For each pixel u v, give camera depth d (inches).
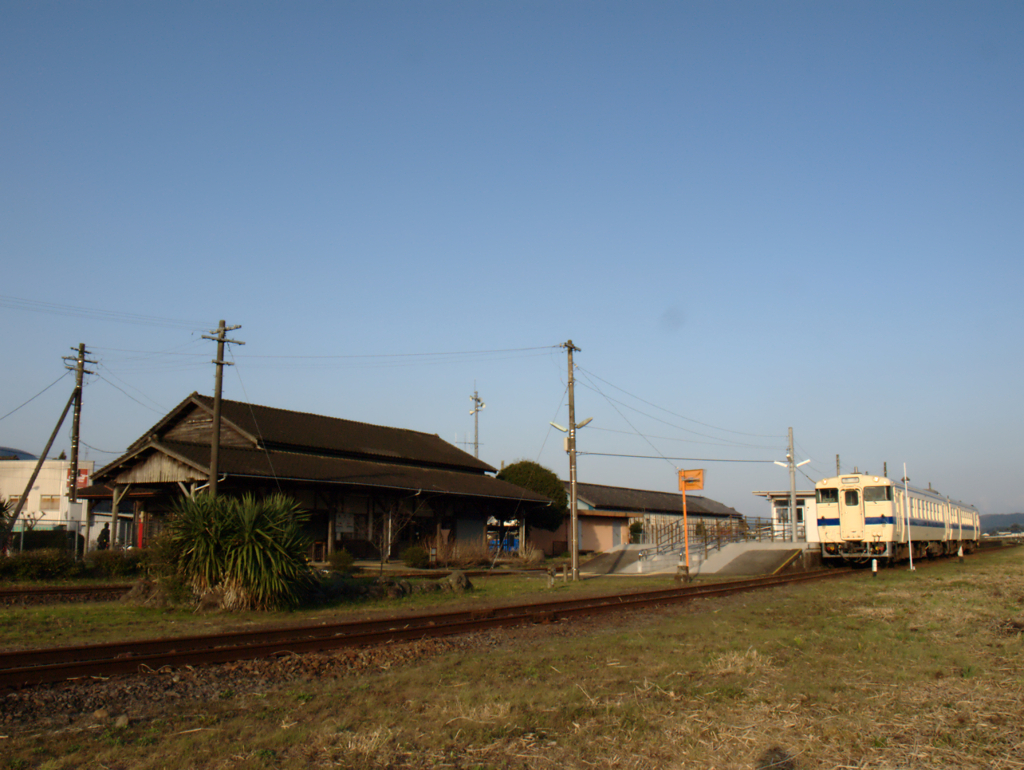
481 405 2568.9
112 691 339.9
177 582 692.1
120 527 1711.4
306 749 262.1
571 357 1190.9
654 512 2407.7
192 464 1178.0
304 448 1471.5
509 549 2004.2
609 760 251.8
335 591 762.8
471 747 264.7
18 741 268.1
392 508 1526.8
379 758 252.8
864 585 904.9
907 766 245.8
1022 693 334.6
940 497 1627.7
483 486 1702.8
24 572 955.3
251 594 671.1
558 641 506.6
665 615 652.7
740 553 1492.4
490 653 456.1
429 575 1214.9
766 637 502.3
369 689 350.6
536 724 290.5
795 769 243.3
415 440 1888.5
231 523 687.1
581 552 2027.6
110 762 249.6
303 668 398.0
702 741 269.9
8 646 476.7
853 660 418.3
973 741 268.5
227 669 390.3
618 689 348.5
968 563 1418.6
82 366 1424.7
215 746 263.6
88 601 769.6
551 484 1991.9
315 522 1414.9
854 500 1251.2
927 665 399.5
